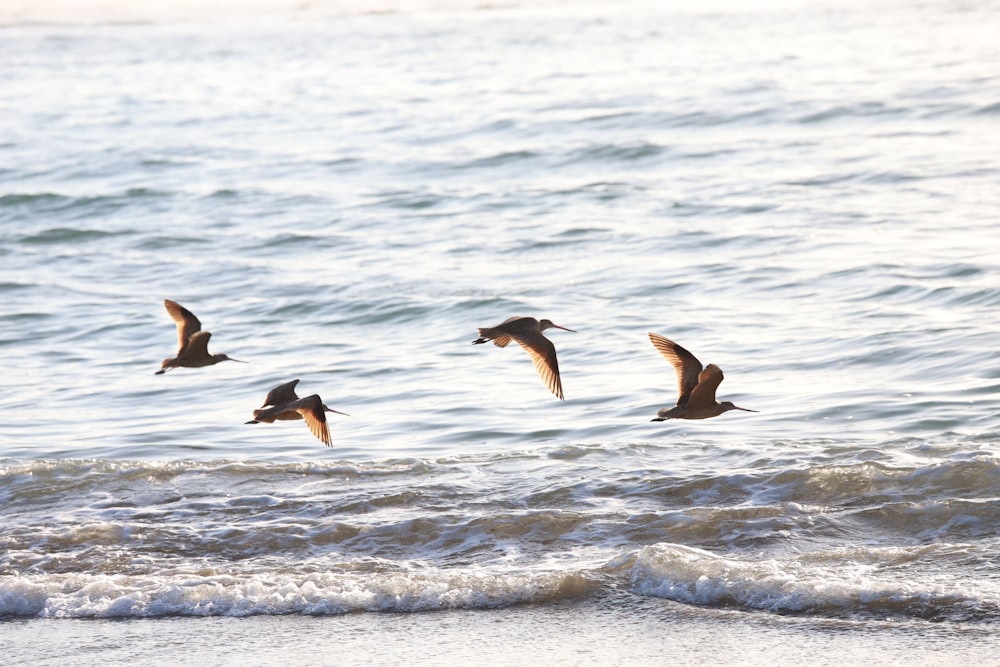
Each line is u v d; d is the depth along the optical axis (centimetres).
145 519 1455
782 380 1920
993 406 1700
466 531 1382
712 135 4622
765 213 3231
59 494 1545
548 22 12181
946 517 1333
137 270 3097
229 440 1784
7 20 14312
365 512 1451
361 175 4300
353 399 1980
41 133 5916
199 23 13912
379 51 9981
